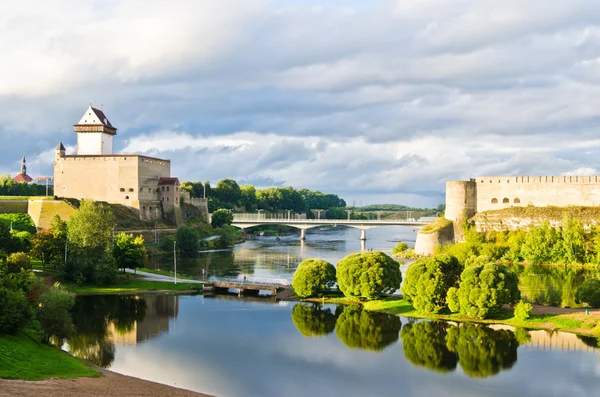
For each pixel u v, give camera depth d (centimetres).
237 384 7506
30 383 6138
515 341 9238
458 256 18412
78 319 11012
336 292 13550
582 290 10956
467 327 10100
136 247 15662
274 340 9638
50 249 14300
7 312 7781
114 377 7262
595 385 7356
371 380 7675
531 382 7488
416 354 8775
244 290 13988
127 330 10238
